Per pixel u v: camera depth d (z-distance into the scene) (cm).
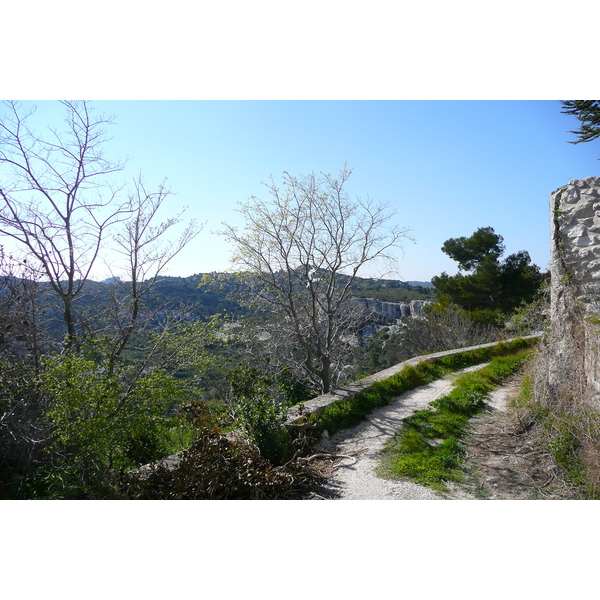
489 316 2408
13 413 588
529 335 1416
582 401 547
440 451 606
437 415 751
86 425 479
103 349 603
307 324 1173
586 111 1111
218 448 494
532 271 2530
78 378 512
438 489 497
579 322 645
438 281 2830
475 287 2597
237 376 677
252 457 512
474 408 792
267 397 648
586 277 660
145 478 482
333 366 1333
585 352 592
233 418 614
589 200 672
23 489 550
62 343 700
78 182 773
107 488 496
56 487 516
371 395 827
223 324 1052
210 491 464
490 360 1204
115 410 513
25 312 677
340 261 1096
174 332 775
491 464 558
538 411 651
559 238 698
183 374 738
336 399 769
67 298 752
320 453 607
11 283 673
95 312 806
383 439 662
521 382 886
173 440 695
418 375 1002
